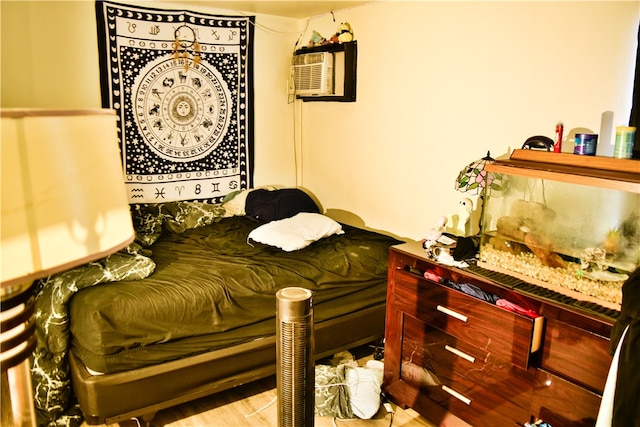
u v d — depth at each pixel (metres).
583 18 2.21
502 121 2.59
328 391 2.41
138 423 2.31
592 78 2.20
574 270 1.82
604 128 2.18
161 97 3.49
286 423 1.62
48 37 2.98
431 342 2.27
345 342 2.79
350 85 3.49
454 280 2.15
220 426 2.34
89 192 0.99
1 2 2.75
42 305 2.24
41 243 0.92
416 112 3.07
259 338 2.50
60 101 3.09
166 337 2.23
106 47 3.21
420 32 2.97
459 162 2.84
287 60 4.02
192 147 3.68
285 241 2.94
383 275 2.90
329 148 3.85
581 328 1.71
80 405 2.20
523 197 1.95
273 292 2.53
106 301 2.15
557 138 2.07
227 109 3.79
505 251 2.05
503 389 1.98
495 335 1.94
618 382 1.44
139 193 3.52
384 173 3.38
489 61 2.62
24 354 1.12
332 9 3.54
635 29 2.04
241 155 3.93
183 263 2.70
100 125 1.03
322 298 2.67
